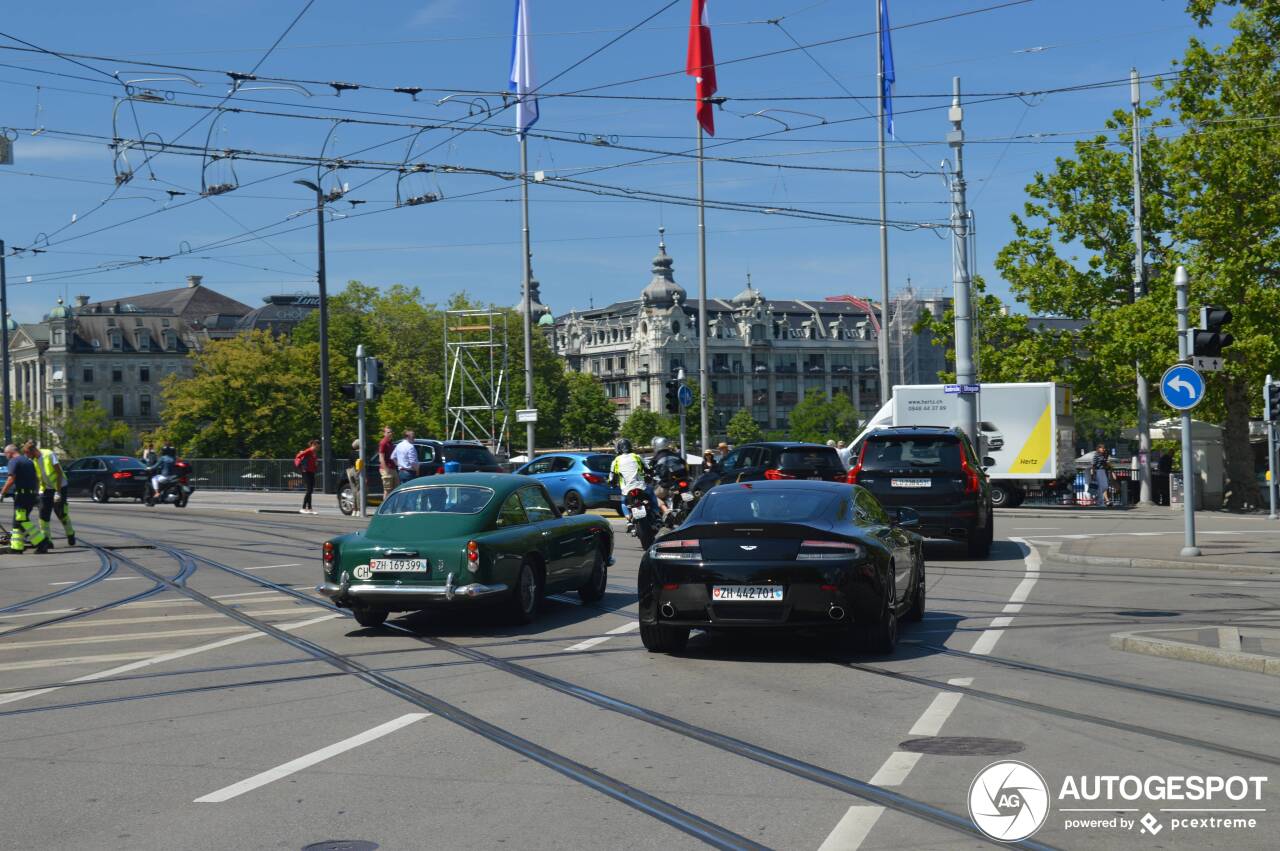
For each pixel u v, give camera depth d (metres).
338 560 13.09
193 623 14.12
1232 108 39.44
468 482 13.90
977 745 7.49
